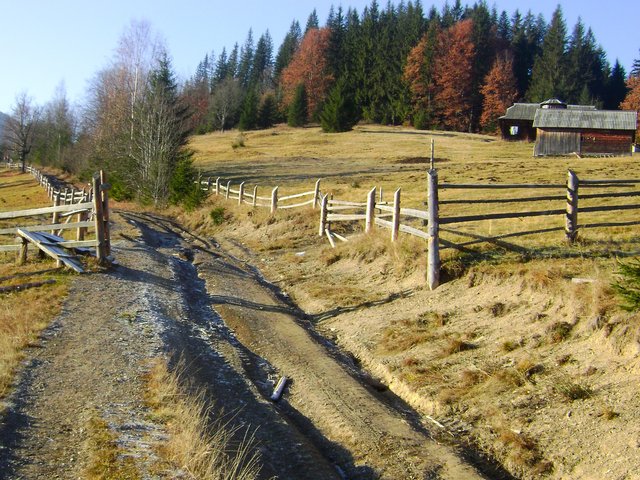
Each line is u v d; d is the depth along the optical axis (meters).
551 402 7.59
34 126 101.06
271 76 141.75
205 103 123.75
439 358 9.45
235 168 50.75
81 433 6.41
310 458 6.93
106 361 8.53
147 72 49.84
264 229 22.97
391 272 13.94
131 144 40.97
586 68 104.06
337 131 85.19
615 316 8.25
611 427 6.77
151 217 31.23
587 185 12.38
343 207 18.98
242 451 6.62
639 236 12.27
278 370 9.88
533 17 128.00
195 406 7.26
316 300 13.80
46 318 10.25
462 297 11.35
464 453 7.24
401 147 63.62
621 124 50.59
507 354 8.93
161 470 5.76
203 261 18.12
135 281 13.67
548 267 10.60
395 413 8.22
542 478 6.60
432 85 94.88
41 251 15.41
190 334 10.85
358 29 115.19
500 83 92.56
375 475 6.77
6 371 7.70
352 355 10.72
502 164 39.97
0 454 5.82
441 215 18.62
